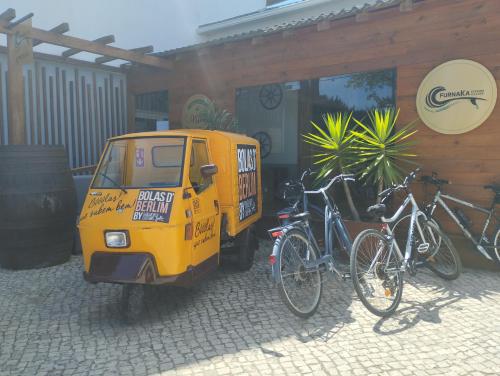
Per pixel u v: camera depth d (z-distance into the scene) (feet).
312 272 12.85
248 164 17.47
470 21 17.04
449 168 17.81
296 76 22.07
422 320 12.41
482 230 17.21
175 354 10.61
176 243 12.10
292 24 21.66
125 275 11.82
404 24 18.56
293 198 16.89
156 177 13.43
